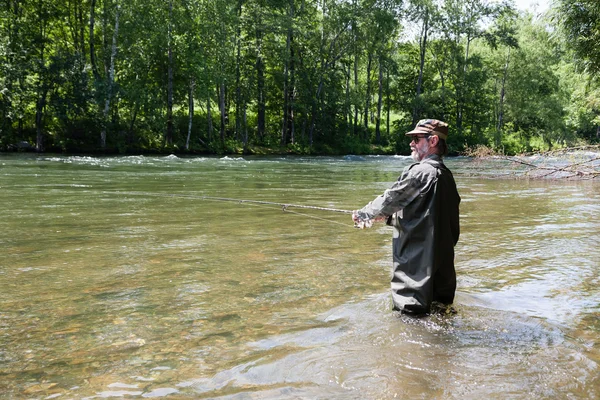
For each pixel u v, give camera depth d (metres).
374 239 5.27
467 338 2.54
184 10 30.95
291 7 36.22
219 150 33.66
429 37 44.94
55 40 32.22
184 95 34.34
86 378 2.11
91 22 30.20
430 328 2.68
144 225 5.92
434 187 2.90
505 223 6.54
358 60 47.53
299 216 6.82
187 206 7.66
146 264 4.08
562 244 5.12
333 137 42.50
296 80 38.75
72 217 6.43
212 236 5.32
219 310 2.99
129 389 2.01
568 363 2.25
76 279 3.62
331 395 1.95
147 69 31.14
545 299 3.24
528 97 46.38
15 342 2.50
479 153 16.53
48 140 28.33
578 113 45.94
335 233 5.61
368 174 16.23
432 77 48.12
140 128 32.00
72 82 27.38
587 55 15.56
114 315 2.89
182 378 2.11
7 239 5.02
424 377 2.10
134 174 14.09
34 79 26.52
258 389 2.00
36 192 9.13
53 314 2.90
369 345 2.44
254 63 37.53
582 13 14.98
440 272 2.98
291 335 2.59
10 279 3.60
